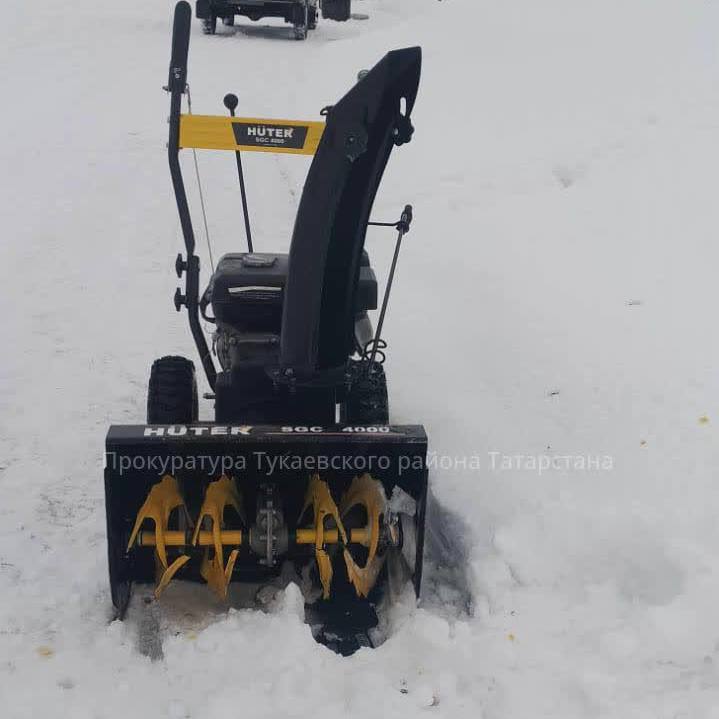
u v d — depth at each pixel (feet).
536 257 26.94
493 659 12.90
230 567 13.00
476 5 62.64
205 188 38.32
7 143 43.83
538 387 20.24
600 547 14.74
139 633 13.79
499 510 16.03
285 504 14.60
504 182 33.60
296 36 73.56
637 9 51.83
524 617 13.73
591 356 20.92
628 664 12.55
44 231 33.30
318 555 13.14
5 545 16.02
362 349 15.44
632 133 34.86
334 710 11.82
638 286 23.85
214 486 13.57
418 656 13.01
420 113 43.42
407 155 38.50
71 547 16.01
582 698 12.05
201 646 13.07
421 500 13.41
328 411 14.40
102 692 12.32
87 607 14.29
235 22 84.23
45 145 43.57
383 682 12.30
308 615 14.19
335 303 13.10
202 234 33.30
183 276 29.66
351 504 13.96
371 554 13.48
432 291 26.30
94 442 19.92
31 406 21.44
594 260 25.98
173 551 13.62
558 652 12.97
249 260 14.88
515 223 29.81
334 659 12.92
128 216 35.12
